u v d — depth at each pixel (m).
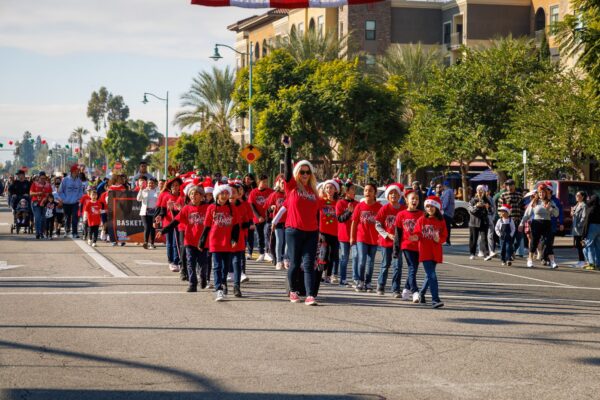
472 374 8.62
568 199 32.97
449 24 77.00
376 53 76.62
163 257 22.86
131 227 27.81
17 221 33.34
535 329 11.67
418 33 77.56
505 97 51.59
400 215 14.70
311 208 14.08
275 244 21.42
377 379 8.34
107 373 8.52
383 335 10.95
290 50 62.38
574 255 28.83
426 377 8.45
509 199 26.27
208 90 77.12
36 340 10.30
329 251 17.08
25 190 33.47
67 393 7.68
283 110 52.62
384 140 54.44
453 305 14.27
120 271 18.89
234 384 8.07
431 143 52.97
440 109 53.09
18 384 8.01
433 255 13.97
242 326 11.52
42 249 25.30
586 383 8.27
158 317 12.24
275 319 12.22
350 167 55.34
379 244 15.77
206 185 15.54
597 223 23.44
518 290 17.17
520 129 44.94
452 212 30.75
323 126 52.94
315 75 53.47
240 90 57.59
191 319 12.09
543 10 72.88
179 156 101.06
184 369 8.73
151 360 9.18
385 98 53.38
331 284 17.73
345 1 15.91
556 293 16.81
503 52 52.50
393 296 15.38
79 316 12.24
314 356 9.48
